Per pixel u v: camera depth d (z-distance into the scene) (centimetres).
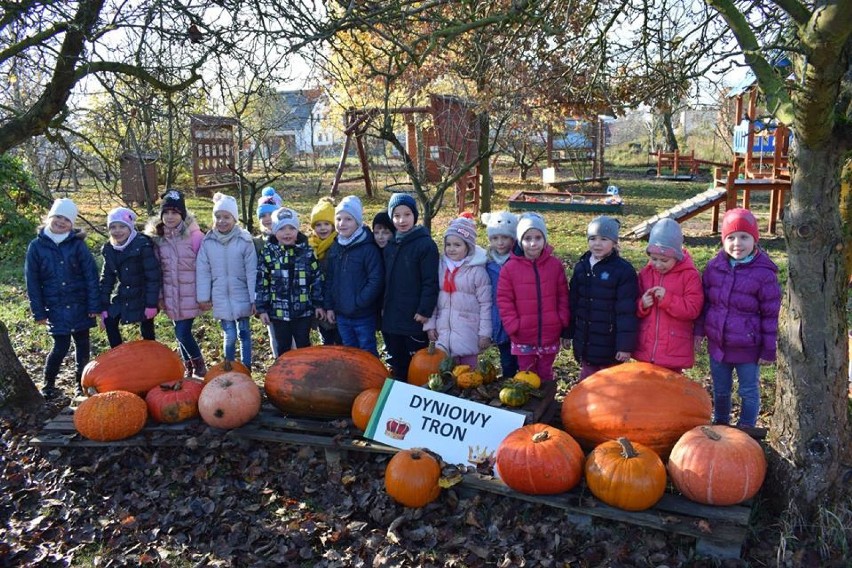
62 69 512
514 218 515
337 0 481
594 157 2353
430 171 1808
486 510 402
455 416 441
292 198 2002
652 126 3083
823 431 355
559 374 624
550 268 482
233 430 479
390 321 537
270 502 427
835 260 346
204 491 442
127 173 1812
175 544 395
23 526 417
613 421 404
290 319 562
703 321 446
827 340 350
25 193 1003
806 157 340
